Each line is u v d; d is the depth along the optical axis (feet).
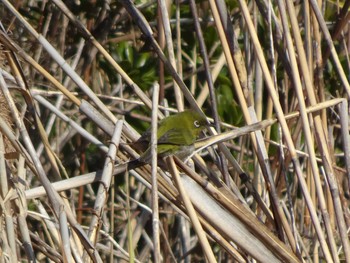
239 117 44.21
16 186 26.35
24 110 33.37
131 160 27.58
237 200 29.07
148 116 45.50
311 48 30.91
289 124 35.50
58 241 28.43
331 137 37.83
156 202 24.38
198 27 31.89
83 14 44.70
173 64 31.53
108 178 24.84
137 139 28.91
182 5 46.55
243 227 26.84
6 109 27.68
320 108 28.81
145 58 45.44
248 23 28.94
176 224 46.78
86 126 46.34
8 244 24.98
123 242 42.45
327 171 28.63
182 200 25.79
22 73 27.84
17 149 25.86
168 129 30.81
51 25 44.47
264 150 29.71
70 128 44.55
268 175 29.53
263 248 26.89
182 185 25.58
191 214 25.16
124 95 45.93
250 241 26.84
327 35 30.09
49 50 28.45
